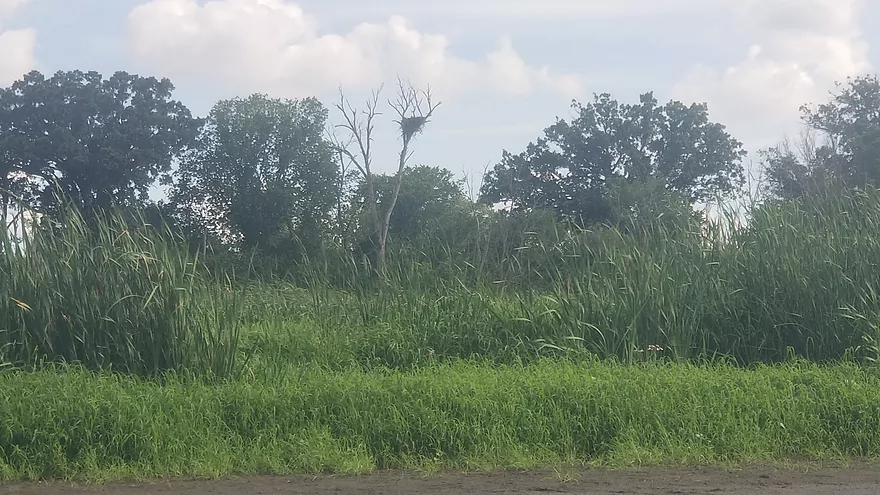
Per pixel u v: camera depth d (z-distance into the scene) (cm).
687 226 1214
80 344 934
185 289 941
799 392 862
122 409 744
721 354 1090
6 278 938
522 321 1111
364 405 786
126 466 707
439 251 1284
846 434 793
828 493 658
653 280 1103
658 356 1059
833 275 1101
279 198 3078
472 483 687
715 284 1137
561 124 3872
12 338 930
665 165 3844
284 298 1257
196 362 923
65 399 751
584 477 704
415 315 1139
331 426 771
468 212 2434
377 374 949
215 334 944
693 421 784
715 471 724
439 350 1090
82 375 836
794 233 1154
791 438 784
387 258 1278
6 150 2969
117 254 952
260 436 754
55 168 3095
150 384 854
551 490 665
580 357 1025
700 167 3847
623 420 783
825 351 1085
